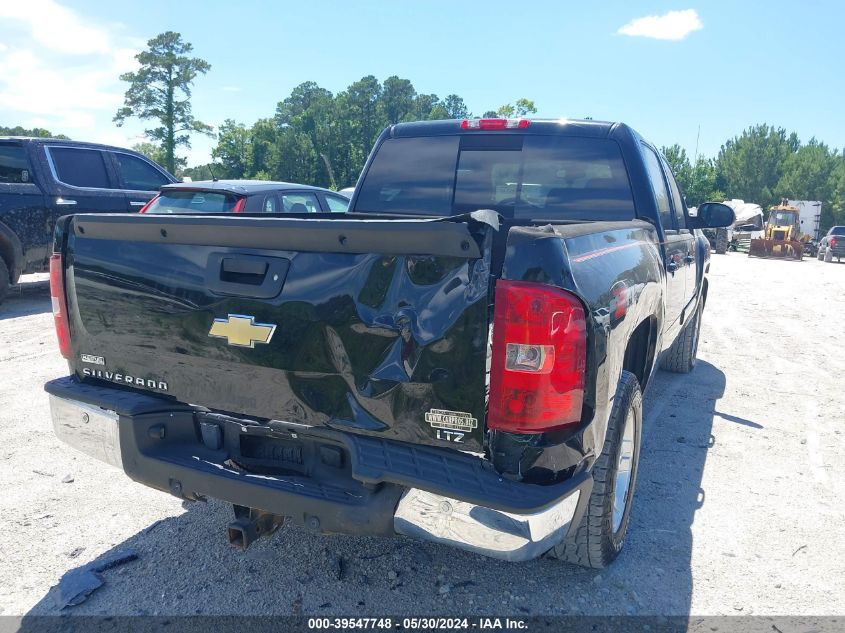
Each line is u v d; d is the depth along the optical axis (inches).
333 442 94.4
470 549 86.0
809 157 4220.0
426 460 86.4
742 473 165.8
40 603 109.5
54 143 369.4
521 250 84.0
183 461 103.3
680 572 120.9
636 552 127.4
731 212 205.8
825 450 182.1
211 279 98.9
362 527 90.0
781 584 117.7
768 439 190.4
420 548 127.6
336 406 91.4
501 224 161.0
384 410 88.4
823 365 284.7
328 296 89.8
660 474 164.4
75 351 116.5
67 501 145.3
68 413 113.7
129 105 3649.1
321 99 5354.3
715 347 321.7
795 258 1252.5
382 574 119.2
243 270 96.1
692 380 255.9
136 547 127.1
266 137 4082.2
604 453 105.8
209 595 112.7
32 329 315.3
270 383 95.9
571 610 109.4
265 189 327.0
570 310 84.1
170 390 106.4
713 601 112.5
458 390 84.1
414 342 85.4
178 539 130.3
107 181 389.1
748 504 148.5
